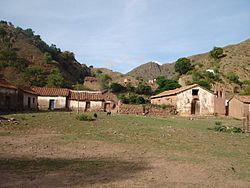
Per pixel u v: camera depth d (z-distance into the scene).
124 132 22.17
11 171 9.87
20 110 43.81
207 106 55.59
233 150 17.09
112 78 134.50
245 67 96.88
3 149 13.60
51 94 57.44
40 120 27.08
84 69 126.88
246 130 27.66
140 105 50.91
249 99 51.56
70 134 19.80
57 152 13.65
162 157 13.73
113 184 8.93
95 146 15.80
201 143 19.23
